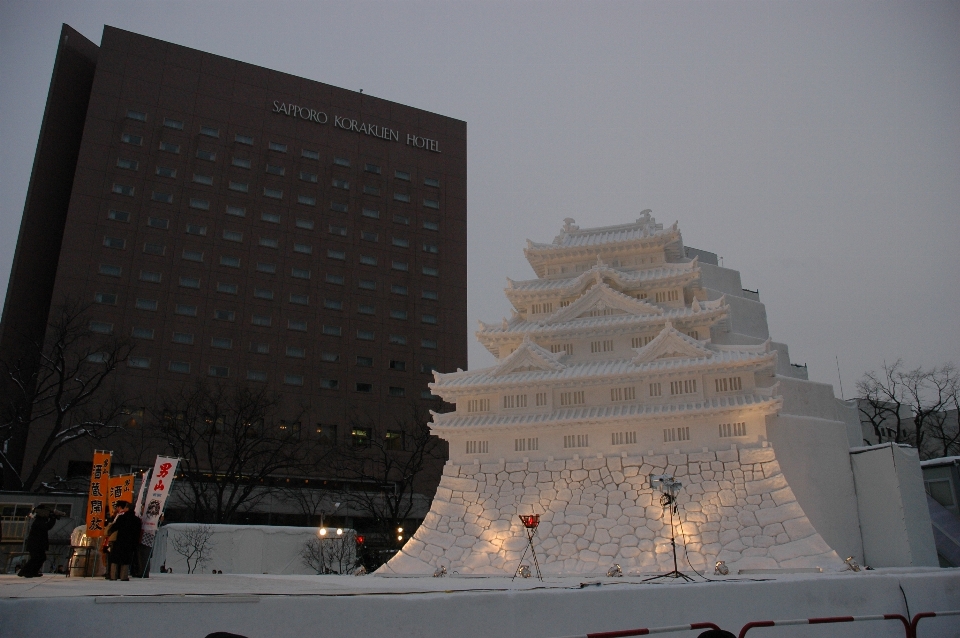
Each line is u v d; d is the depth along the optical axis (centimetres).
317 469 11375
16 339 10788
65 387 10056
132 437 10219
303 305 12444
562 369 5581
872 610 2530
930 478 6128
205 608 1808
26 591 1989
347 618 1902
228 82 12950
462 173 14650
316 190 13175
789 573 4238
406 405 12662
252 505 9538
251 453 9694
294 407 11794
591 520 4984
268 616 1847
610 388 5469
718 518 4722
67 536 4331
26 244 11350
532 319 6425
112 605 1722
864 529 5462
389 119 14288
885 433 10200
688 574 4194
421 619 1952
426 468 11994
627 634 1767
